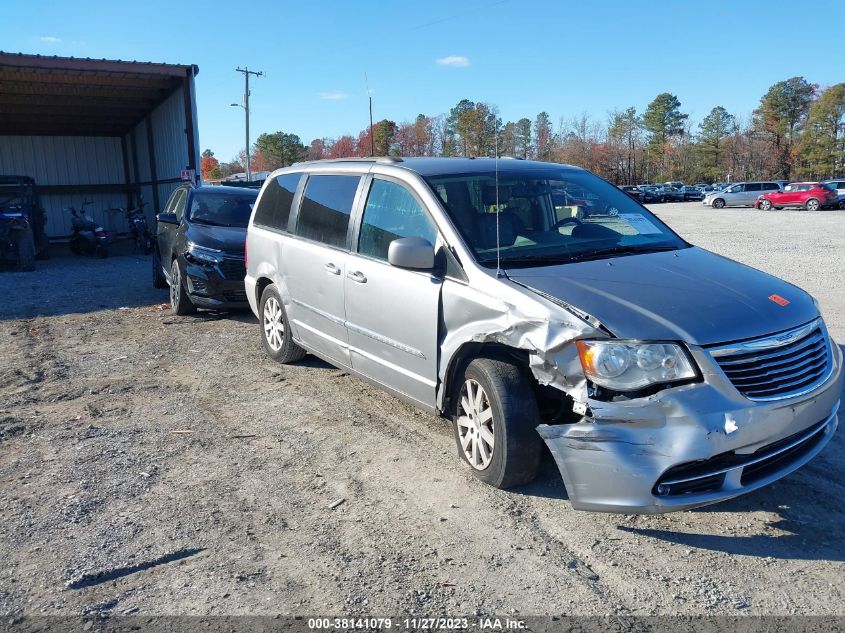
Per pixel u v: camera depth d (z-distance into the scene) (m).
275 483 4.24
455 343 4.04
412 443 4.78
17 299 11.33
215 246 8.96
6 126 22.25
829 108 81.06
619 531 3.59
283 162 84.56
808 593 3.04
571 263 4.09
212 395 5.98
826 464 4.23
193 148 19.09
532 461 3.82
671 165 95.12
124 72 17.89
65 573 3.31
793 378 3.45
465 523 3.70
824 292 9.70
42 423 5.34
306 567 3.33
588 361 3.34
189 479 4.32
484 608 3.00
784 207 40.00
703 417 3.20
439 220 4.32
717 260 4.32
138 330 8.68
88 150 24.55
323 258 5.41
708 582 3.14
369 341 4.90
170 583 3.22
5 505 4.00
